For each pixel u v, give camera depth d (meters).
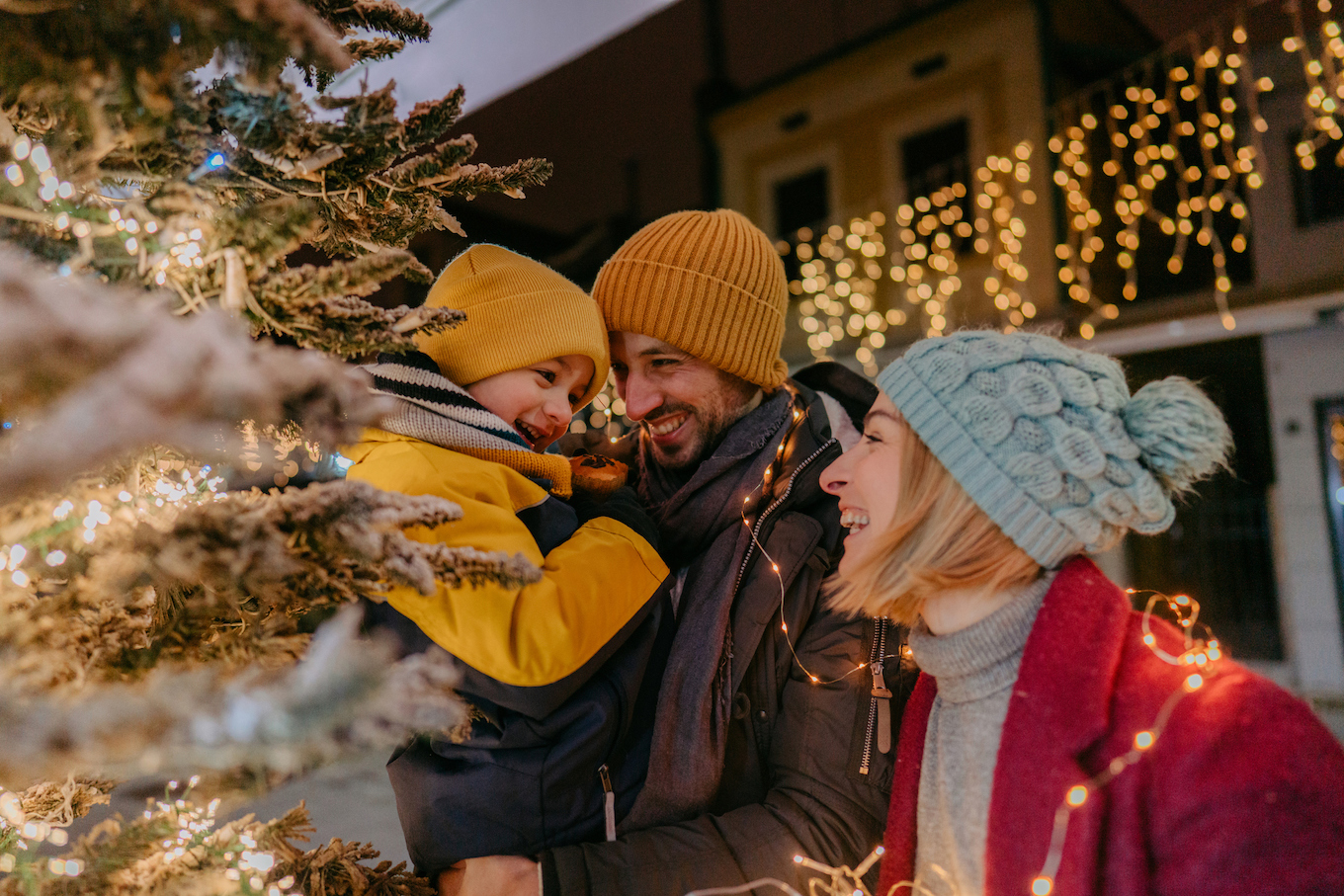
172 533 0.59
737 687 1.22
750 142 8.81
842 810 1.17
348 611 0.48
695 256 1.50
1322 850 0.69
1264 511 6.51
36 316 0.37
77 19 0.56
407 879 1.00
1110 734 0.80
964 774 0.92
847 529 1.36
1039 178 7.00
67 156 0.66
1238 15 6.05
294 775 0.52
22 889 0.67
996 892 0.81
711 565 1.30
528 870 1.04
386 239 0.92
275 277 0.67
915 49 7.70
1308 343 6.23
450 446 1.15
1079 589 0.88
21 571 0.60
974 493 0.88
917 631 1.00
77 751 0.42
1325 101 5.16
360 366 1.14
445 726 0.50
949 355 0.95
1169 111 6.26
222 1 0.51
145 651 0.64
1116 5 7.68
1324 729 0.75
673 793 1.16
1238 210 6.00
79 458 0.36
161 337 0.40
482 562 0.66
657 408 1.55
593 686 1.13
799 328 8.52
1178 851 0.73
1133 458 0.88
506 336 1.25
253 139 0.69
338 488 0.62
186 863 0.76
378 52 0.85
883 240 7.91
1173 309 6.68
